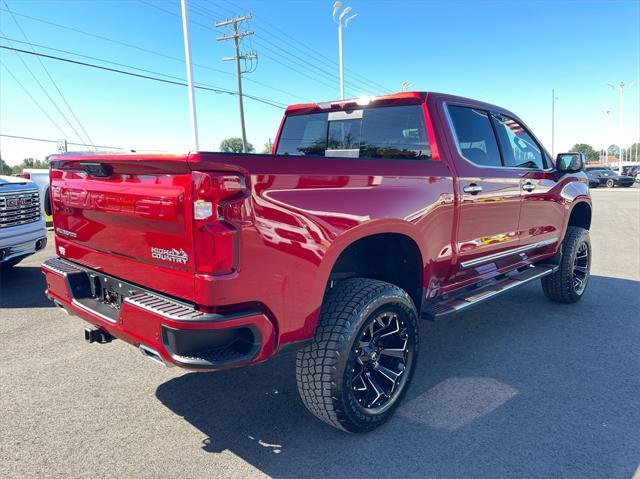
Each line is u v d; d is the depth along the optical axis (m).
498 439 2.83
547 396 3.36
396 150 3.78
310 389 2.69
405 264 3.39
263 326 2.36
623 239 10.78
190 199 2.21
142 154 2.32
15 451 2.74
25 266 7.67
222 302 2.23
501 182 4.04
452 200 3.49
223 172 2.21
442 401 3.30
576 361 3.96
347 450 2.74
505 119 4.42
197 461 2.65
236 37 31.81
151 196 2.41
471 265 3.85
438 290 3.58
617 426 2.96
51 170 3.39
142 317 2.40
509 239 4.28
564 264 5.32
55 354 4.14
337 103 4.11
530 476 2.50
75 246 3.20
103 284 3.00
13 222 6.22
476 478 2.49
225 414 3.16
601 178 38.12
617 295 6.00
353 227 2.72
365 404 2.86
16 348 4.28
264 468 2.59
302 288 2.50
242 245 2.25
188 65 20.28
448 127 3.64
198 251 2.22
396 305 2.93
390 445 2.79
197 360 2.24
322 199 2.57
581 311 5.34
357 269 3.53
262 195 2.31
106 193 2.73
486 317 5.14
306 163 2.51
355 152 4.11
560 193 5.03
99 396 3.40
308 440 2.85
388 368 3.04
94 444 2.81
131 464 2.62
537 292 6.16
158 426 3.00
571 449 2.73
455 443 2.80
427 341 4.46
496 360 3.99
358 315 2.69
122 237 2.70
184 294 2.34
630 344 4.34
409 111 3.68
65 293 3.15
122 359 4.05
